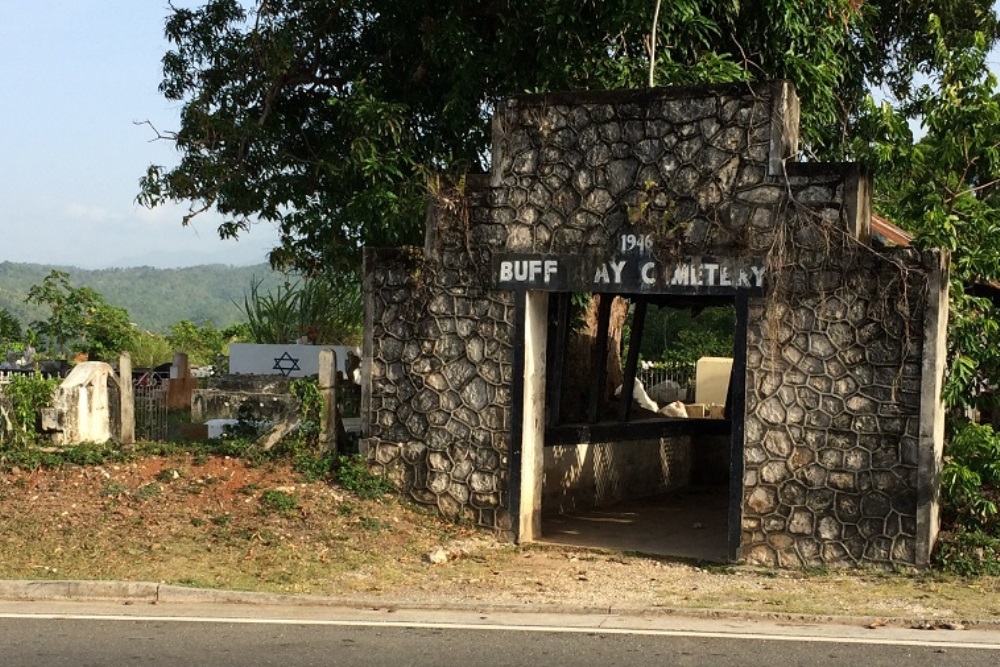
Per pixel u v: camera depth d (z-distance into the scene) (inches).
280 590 399.5
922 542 433.1
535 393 513.7
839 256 444.1
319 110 740.7
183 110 711.7
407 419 523.5
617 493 663.8
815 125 673.0
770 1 645.3
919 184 506.3
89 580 401.1
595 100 485.7
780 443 453.7
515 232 501.4
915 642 329.4
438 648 316.2
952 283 475.5
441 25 644.7
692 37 649.0
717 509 639.8
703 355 1309.1
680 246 468.8
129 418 565.9
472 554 474.6
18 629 337.7
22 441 539.5
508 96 501.7
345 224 698.2
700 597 397.1
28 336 948.0
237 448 546.6
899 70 889.5
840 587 415.8
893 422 437.4
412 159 648.4
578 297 643.5
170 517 482.9
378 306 530.0
